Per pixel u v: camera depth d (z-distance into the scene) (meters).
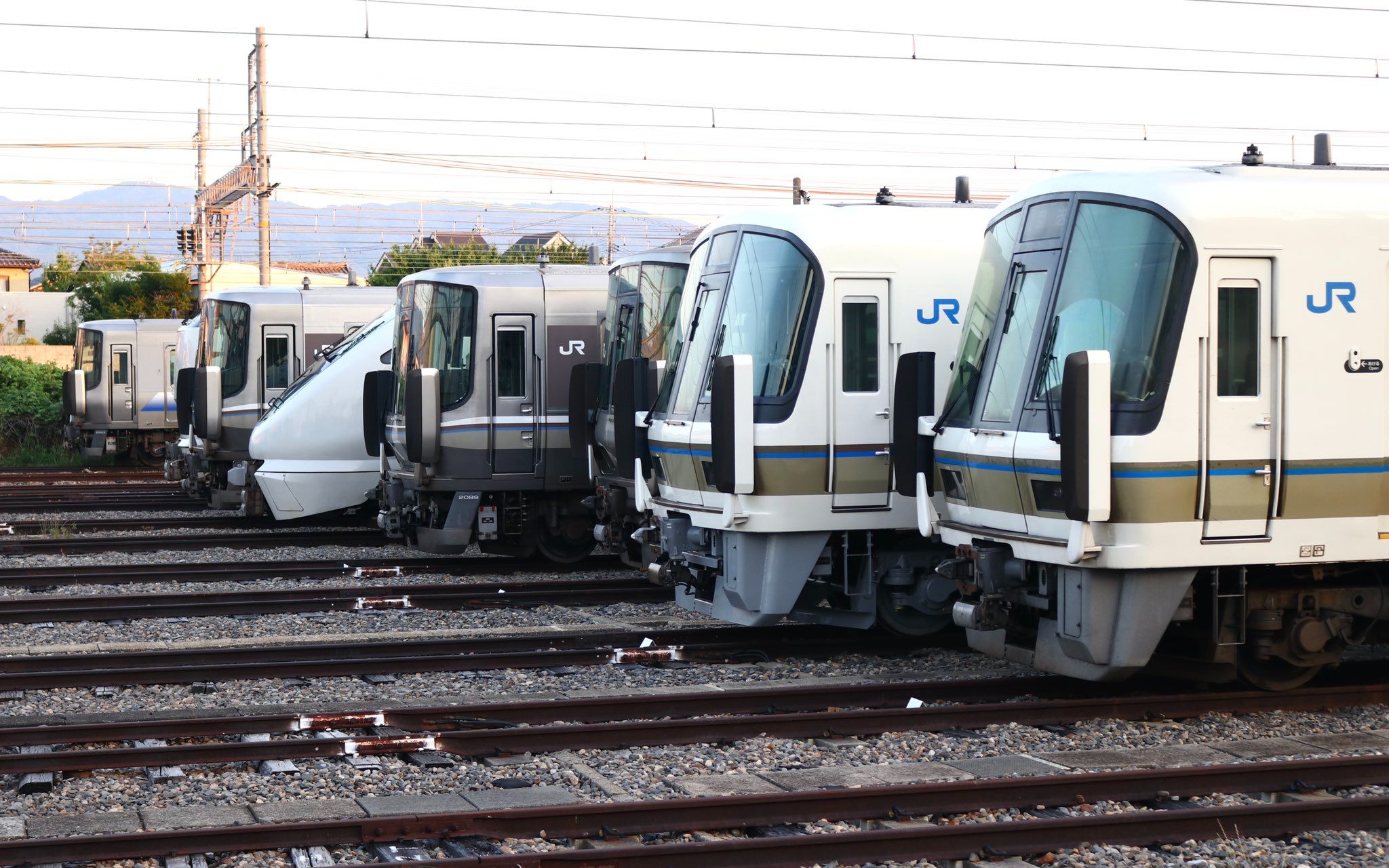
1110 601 8.42
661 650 10.87
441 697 9.59
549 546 16.72
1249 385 8.36
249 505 20.42
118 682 9.98
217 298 21.23
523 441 15.88
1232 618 8.83
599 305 16.20
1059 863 6.17
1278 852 6.29
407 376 15.35
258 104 34.03
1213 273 8.22
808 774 7.41
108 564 16.67
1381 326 8.64
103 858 6.05
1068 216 8.75
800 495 10.52
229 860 6.14
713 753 7.92
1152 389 8.14
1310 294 8.45
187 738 8.27
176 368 33.75
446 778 7.41
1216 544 8.30
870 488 10.70
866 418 10.67
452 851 6.20
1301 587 9.05
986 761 7.72
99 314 61.44
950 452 9.48
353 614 13.05
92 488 28.06
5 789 7.23
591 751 7.97
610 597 14.01
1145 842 6.38
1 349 45.16
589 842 6.41
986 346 9.32
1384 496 8.67
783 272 10.77
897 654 11.17
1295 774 7.19
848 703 9.22
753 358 10.68
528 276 16.08
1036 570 9.04
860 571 11.16
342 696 9.70
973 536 9.38
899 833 6.14
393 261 52.22
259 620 12.76
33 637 12.01
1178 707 8.82
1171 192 8.24
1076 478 7.92
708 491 11.01
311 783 7.27
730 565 10.82
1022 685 9.58
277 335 20.61
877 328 10.73
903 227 10.90
